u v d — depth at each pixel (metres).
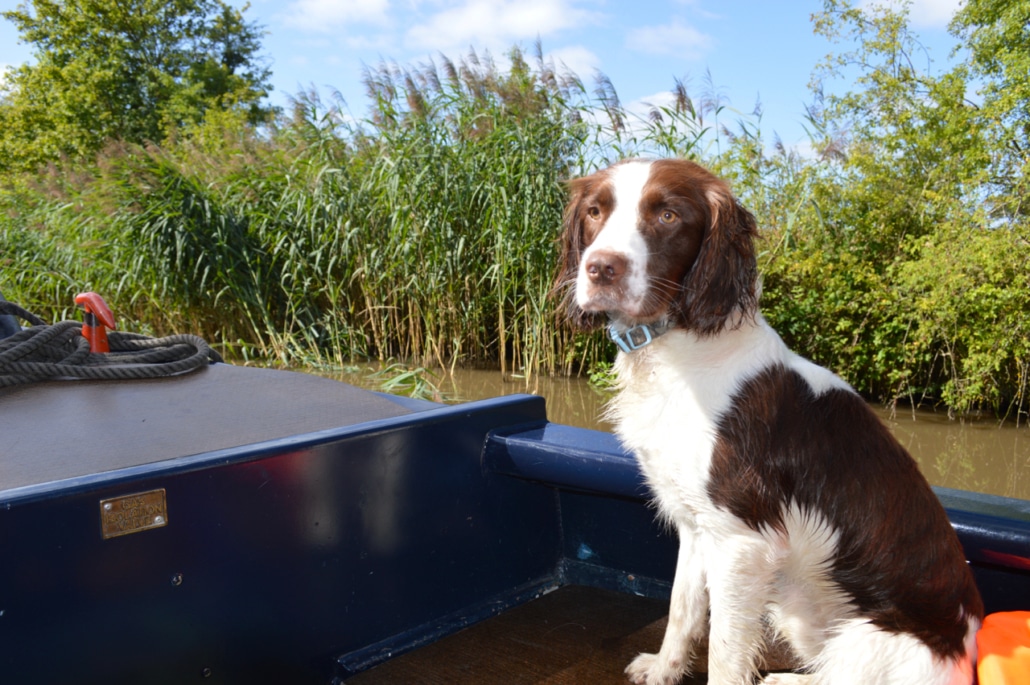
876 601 1.67
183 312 9.54
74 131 28.81
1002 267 7.60
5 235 10.98
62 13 30.66
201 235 9.06
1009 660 1.41
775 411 1.76
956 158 9.00
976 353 7.87
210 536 1.54
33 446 1.59
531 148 8.20
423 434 1.98
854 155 8.94
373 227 8.98
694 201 1.90
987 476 6.15
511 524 2.28
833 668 1.67
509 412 2.24
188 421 1.83
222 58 35.41
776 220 9.30
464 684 1.88
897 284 8.35
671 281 1.88
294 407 2.01
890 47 9.41
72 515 1.32
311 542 1.73
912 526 1.65
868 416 1.80
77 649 1.35
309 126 9.38
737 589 1.75
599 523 2.40
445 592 2.09
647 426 1.87
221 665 1.59
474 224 8.75
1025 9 10.99
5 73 29.73
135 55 31.89
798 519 1.73
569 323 2.21
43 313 10.77
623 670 1.98
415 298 8.61
